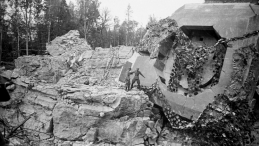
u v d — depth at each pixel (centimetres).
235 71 1271
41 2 2905
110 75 1833
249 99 1289
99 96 1239
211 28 1432
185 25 1488
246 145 1294
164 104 1370
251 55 1260
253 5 1382
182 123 1328
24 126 1309
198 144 1284
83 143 1208
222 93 1280
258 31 1266
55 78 1844
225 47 1402
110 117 1220
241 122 1253
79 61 1952
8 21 2616
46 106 1302
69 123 1246
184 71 1462
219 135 1257
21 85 1441
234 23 1349
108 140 1230
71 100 1274
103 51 2002
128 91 1348
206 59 1412
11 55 2869
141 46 1611
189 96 1346
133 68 1515
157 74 1426
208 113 1277
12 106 1421
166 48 1563
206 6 1519
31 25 3011
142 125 1222
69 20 3647
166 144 1281
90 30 3684
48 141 1241
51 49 2278
